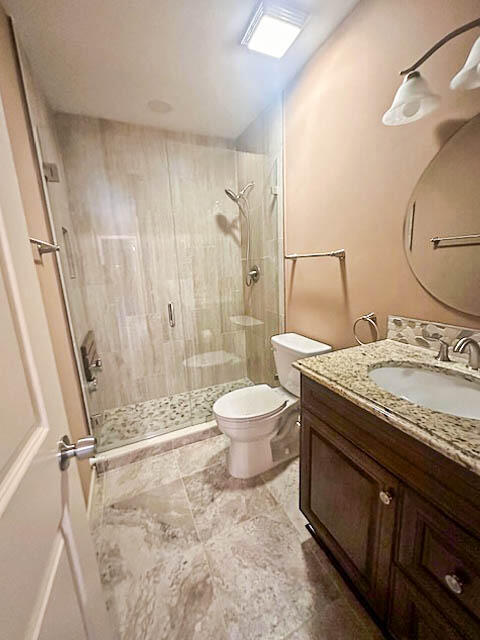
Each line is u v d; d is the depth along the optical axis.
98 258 2.21
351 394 0.82
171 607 0.99
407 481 0.69
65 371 1.39
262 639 0.89
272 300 2.18
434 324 1.06
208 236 2.55
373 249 1.28
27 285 0.54
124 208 2.23
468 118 0.89
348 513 0.93
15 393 0.45
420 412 0.70
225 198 2.53
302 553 1.15
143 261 2.37
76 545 0.61
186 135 2.30
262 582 1.05
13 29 1.20
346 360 1.05
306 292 1.77
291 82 1.64
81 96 1.75
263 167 2.06
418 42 1.00
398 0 1.04
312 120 1.53
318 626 0.92
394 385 1.02
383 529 0.78
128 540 1.24
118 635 0.92
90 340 2.04
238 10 1.18
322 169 1.51
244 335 2.79
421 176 1.04
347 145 1.34
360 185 1.30
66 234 1.84
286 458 1.71
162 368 2.56
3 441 0.40
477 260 0.91
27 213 1.11
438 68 0.94
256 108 1.94
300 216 1.74
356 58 1.23
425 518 0.65
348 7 1.20
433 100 0.89
